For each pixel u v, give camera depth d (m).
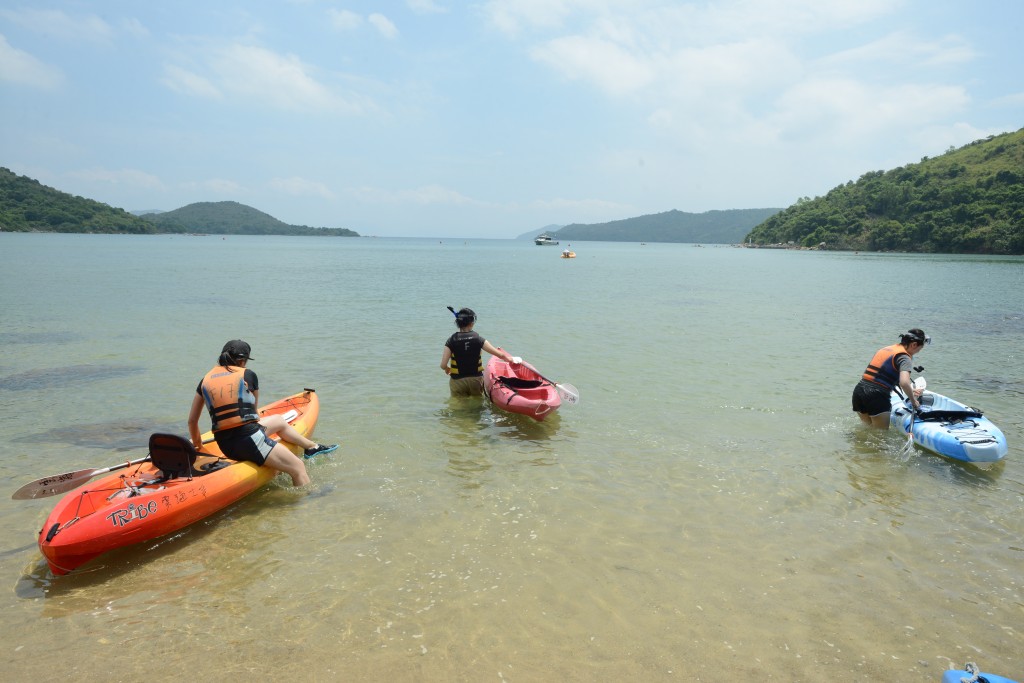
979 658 3.88
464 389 9.69
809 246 145.50
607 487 6.46
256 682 3.57
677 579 4.73
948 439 7.33
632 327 18.12
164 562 4.96
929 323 20.08
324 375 11.27
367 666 3.72
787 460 7.32
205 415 8.86
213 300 23.67
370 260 66.88
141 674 3.64
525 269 53.28
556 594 4.51
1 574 4.78
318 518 5.72
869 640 4.04
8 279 31.48
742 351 14.36
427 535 5.39
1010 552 5.23
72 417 8.77
